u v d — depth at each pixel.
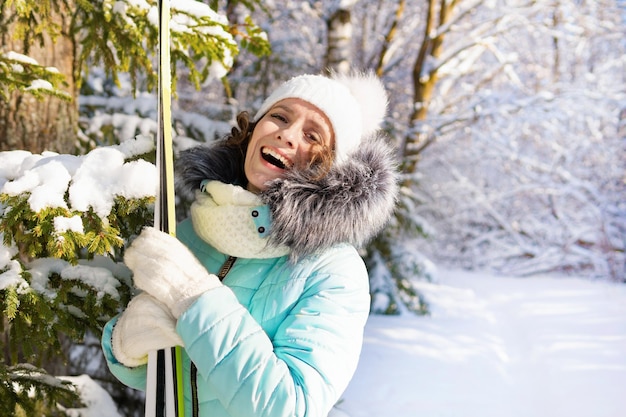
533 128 14.04
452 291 10.16
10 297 1.48
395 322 7.72
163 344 1.21
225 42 2.09
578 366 5.82
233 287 1.38
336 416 3.00
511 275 14.94
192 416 1.33
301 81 1.45
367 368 5.59
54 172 1.47
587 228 14.37
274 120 1.44
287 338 1.23
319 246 1.34
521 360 6.29
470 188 13.72
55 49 2.25
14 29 2.09
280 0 11.43
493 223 15.22
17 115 2.15
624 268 13.71
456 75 12.05
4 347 1.94
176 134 3.40
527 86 14.54
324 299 1.28
